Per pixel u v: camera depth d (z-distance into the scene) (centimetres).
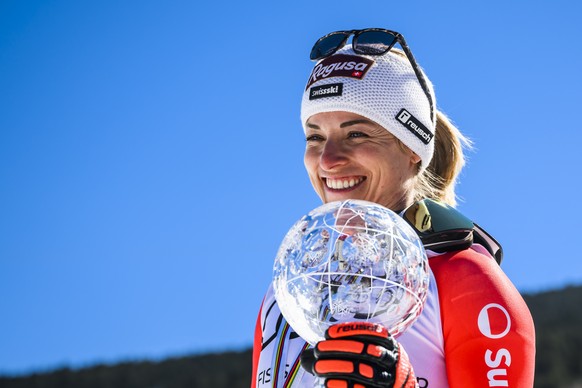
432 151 475
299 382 407
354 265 320
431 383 388
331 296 320
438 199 502
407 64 468
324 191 464
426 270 334
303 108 468
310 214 339
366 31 463
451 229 415
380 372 301
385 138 454
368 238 323
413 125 457
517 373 379
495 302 391
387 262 321
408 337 392
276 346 431
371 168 448
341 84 450
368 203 337
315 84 461
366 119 449
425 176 510
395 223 331
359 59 456
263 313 468
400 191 462
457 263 407
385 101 450
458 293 396
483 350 381
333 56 466
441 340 394
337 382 302
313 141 466
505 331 385
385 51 457
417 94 462
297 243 331
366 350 302
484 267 406
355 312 320
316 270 322
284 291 331
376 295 318
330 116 453
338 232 325
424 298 334
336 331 309
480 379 377
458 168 523
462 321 390
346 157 447
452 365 388
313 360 325
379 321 321
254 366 484
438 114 522
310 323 326
